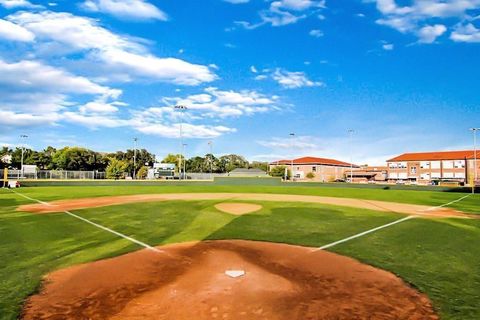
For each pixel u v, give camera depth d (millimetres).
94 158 91500
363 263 8734
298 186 50469
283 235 12406
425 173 80688
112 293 6531
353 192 37656
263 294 6441
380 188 45875
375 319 5445
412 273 7906
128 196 29625
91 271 7973
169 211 18922
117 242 11164
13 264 8578
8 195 30531
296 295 6422
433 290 6789
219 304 5961
